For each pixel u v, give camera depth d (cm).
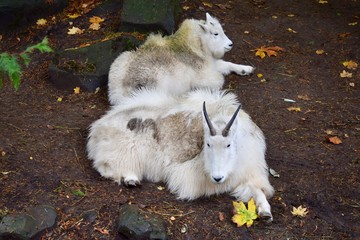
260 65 812
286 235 496
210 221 505
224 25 913
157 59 701
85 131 648
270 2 1023
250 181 540
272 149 618
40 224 494
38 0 903
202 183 537
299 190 552
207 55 750
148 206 518
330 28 926
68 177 560
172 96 612
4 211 507
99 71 749
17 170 563
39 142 617
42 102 719
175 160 548
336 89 755
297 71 797
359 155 609
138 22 813
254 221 509
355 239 495
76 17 909
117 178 557
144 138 559
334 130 659
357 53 844
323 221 514
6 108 696
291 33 904
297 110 699
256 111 696
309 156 607
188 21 754
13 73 406
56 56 771
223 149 500
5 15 887
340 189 555
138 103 593
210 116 545
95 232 495
